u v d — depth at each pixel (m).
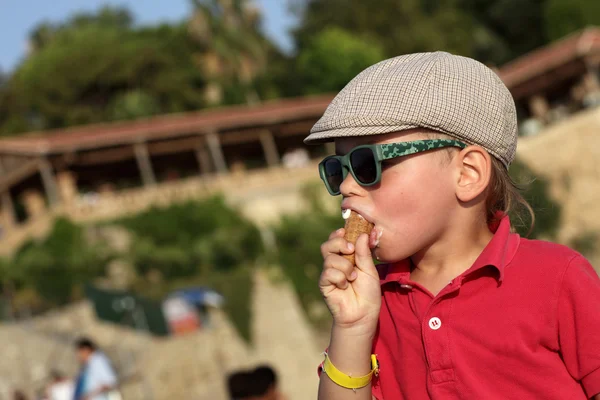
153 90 62.53
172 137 38.00
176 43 64.00
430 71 2.14
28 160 36.53
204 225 33.16
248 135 39.75
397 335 2.30
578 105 41.06
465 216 2.21
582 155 35.81
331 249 2.22
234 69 62.69
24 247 34.72
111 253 30.78
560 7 62.81
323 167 2.28
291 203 35.81
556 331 2.10
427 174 2.14
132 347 23.67
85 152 37.12
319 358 29.23
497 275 2.15
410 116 2.09
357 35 63.94
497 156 2.21
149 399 22.12
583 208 35.53
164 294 28.42
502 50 67.25
